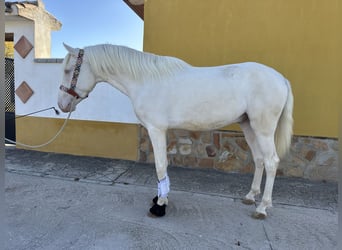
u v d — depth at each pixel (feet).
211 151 12.17
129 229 6.89
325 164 11.16
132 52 7.57
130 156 13.37
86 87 7.61
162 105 7.25
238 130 11.79
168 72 7.36
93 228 6.91
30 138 14.82
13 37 14.98
